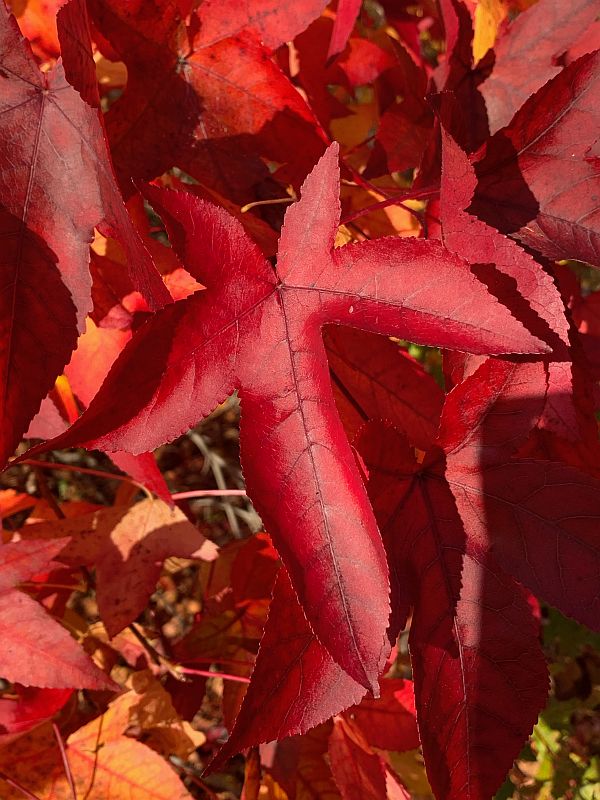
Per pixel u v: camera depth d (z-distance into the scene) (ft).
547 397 0.84
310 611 0.69
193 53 0.88
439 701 0.81
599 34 1.01
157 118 0.89
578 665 1.81
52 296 0.77
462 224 0.80
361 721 1.19
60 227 0.77
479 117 1.01
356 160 1.34
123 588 1.12
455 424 0.82
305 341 0.74
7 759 1.15
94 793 1.15
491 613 0.82
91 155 0.76
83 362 0.94
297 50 1.12
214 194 0.94
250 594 1.28
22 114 0.76
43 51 0.94
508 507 0.83
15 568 1.01
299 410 0.73
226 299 0.73
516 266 0.80
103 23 0.85
